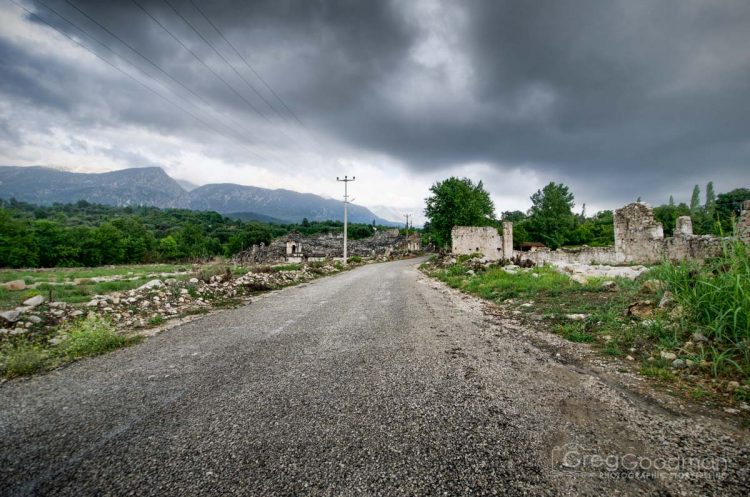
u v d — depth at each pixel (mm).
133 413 3143
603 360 4195
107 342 5598
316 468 2258
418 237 67562
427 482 2092
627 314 5785
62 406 3346
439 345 5074
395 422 2832
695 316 4566
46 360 4969
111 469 2307
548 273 12586
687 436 2516
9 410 3285
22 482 2186
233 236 80875
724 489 1962
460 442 2516
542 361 4258
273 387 3658
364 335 5809
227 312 8758
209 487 2100
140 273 26125
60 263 51562
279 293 12797
